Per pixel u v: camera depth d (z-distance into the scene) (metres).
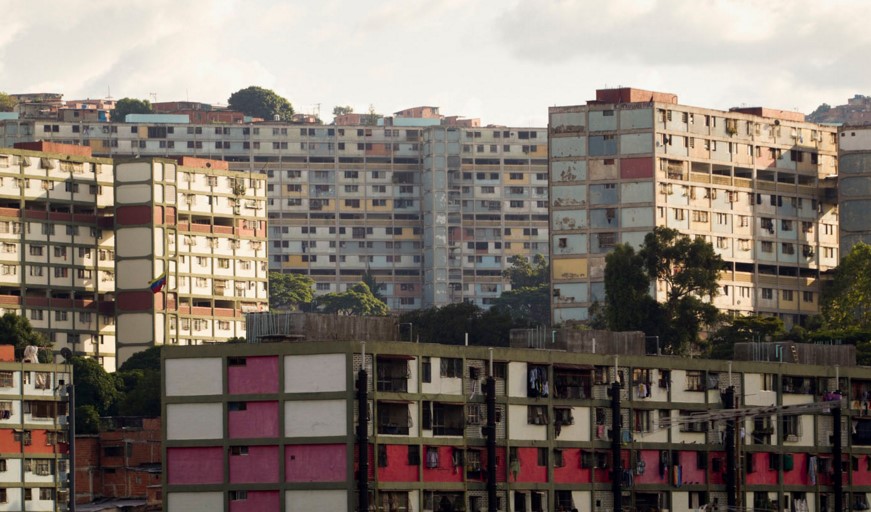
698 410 170.62
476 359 157.38
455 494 154.25
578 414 163.50
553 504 160.88
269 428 149.88
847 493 179.62
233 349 151.50
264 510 149.25
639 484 166.12
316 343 149.50
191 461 151.50
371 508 148.38
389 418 151.00
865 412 181.38
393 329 162.00
